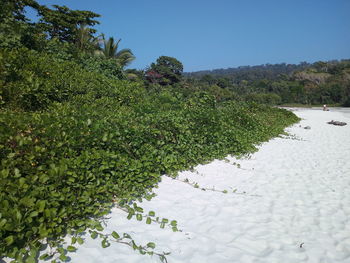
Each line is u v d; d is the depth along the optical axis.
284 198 5.84
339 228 4.63
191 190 5.83
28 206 3.52
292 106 64.94
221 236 4.21
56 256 3.32
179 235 4.12
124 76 16.25
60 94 8.69
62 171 4.21
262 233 4.36
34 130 4.99
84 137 5.46
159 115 8.36
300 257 3.79
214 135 8.95
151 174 5.74
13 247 3.19
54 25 28.97
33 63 8.88
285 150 10.95
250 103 19.88
